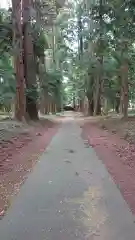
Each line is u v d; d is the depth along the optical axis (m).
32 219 5.04
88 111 46.91
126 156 10.41
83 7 28.98
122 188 6.73
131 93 42.59
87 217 5.10
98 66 33.66
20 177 7.82
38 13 25.12
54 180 7.46
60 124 29.81
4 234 4.52
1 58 24.80
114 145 13.02
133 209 5.45
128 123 21.36
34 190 6.63
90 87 44.88
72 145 13.55
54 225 4.79
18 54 21.50
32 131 18.66
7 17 21.11
